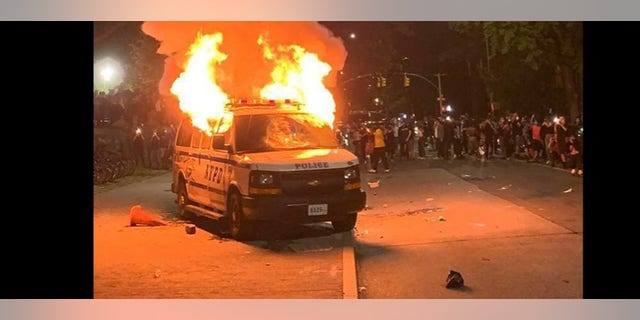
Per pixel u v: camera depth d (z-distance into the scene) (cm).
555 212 1267
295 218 1019
